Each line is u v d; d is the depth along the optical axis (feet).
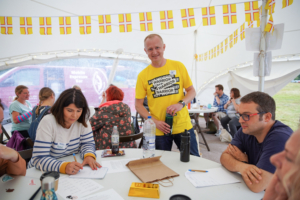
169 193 2.76
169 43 17.15
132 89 23.36
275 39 6.88
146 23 9.38
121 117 6.81
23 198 2.41
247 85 17.39
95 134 6.79
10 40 12.17
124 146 6.73
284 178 1.34
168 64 5.74
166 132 5.14
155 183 3.06
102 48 15.60
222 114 14.79
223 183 3.08
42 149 3.82
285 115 17.30
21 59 13.78
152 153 4.60
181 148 4.06
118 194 2.72
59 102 3.97
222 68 17.97
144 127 5.49
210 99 21.67
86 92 20.66
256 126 3.43
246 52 15.20
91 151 4.23
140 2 11.55
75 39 13.88
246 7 8.50
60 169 3.44
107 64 21.15
